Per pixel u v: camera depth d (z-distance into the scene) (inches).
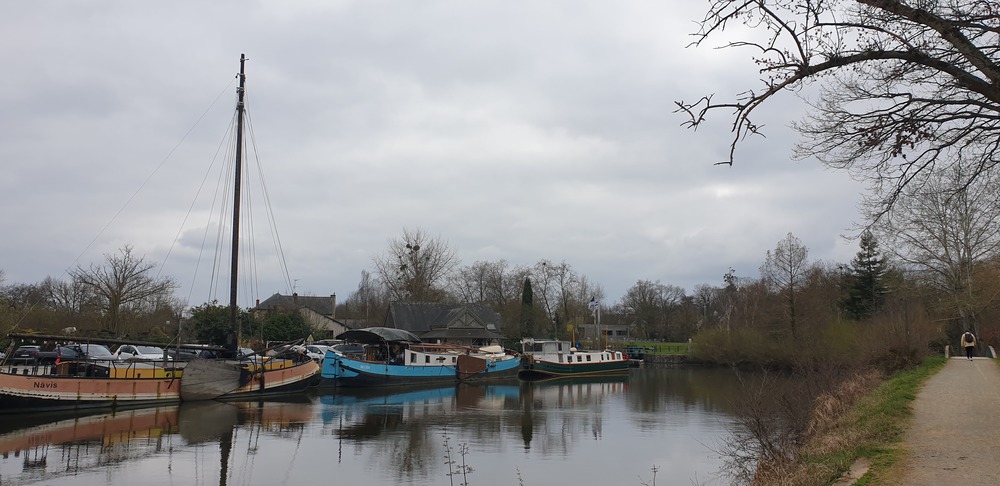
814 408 745.0
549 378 2265.0
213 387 1278.3
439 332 2775.6
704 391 1752.0
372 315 3767.2
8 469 690.2
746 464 679.1
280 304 3656.5
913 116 437.1
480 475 719.1
